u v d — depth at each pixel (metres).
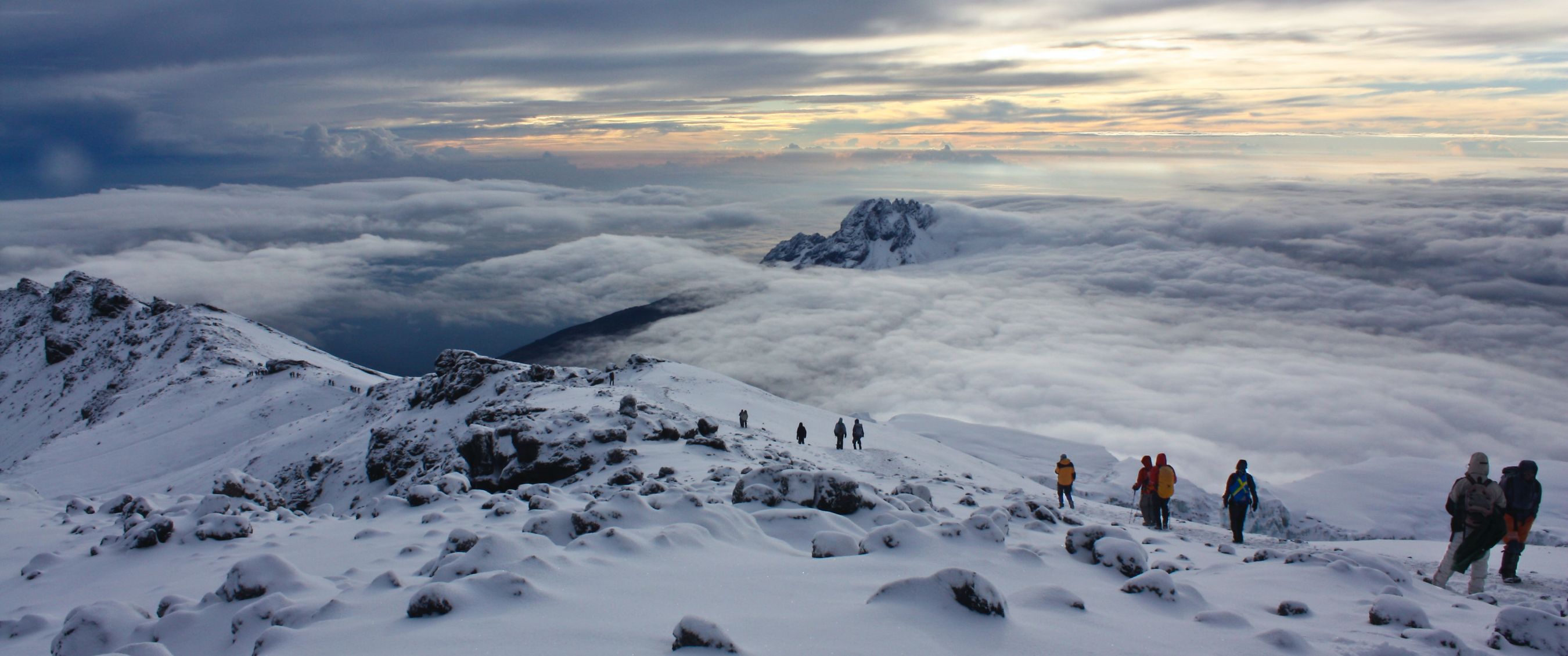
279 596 5.89
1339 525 54.06
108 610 6.46
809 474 10.03
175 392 101.81
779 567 6.32
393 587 5.96
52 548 12.20
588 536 6.73
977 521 7.64
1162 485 15.30
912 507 11.54
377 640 4.55
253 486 15.56
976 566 6.75
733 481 15.16
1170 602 5.91
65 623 6.44
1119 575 7.11
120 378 125.06
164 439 80.94
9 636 7.26
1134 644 4.80
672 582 5.70
